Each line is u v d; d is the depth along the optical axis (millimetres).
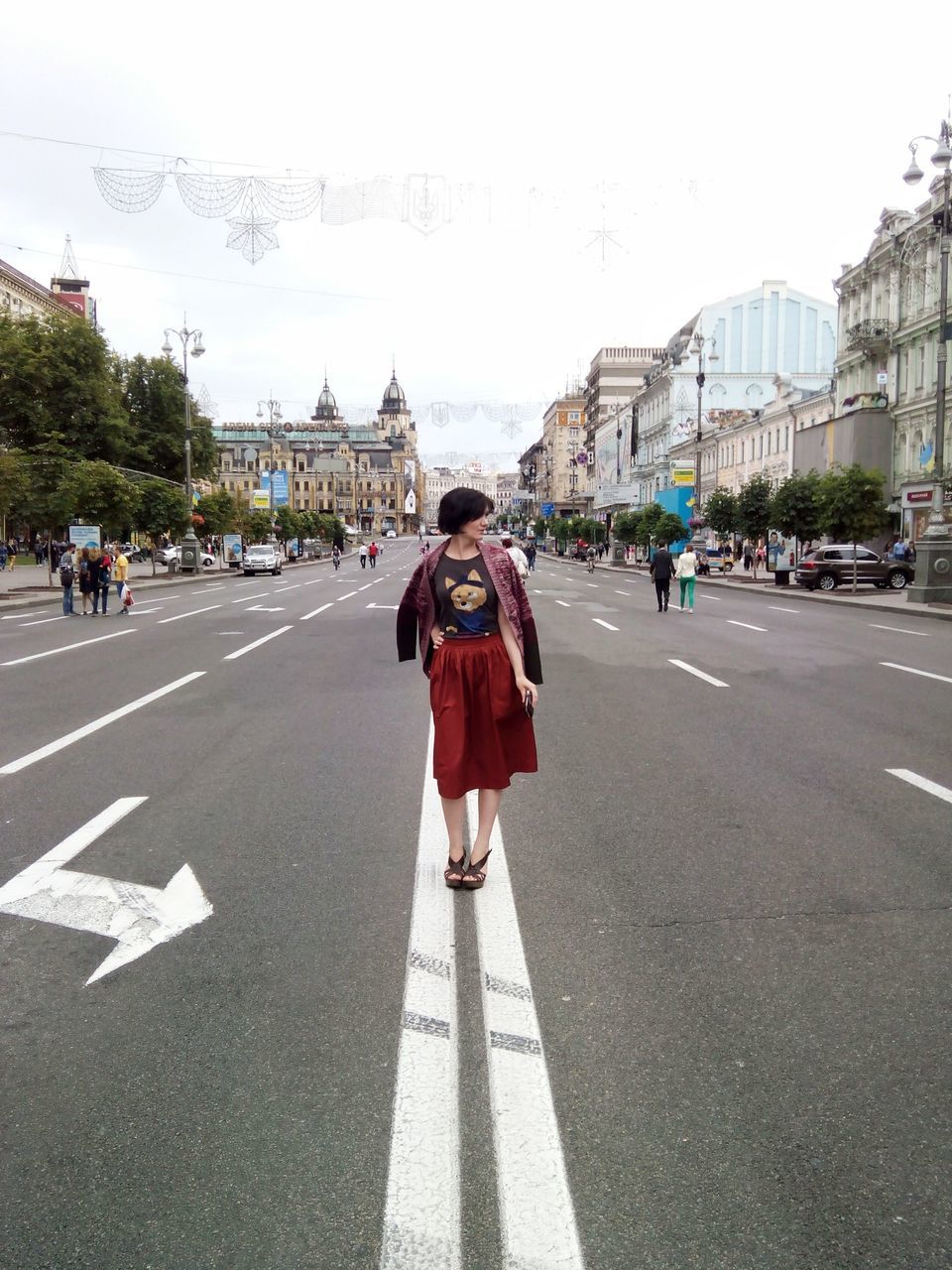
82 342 52594
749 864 4969
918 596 25672
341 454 185750
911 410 40969
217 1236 2357
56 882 4754
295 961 3848
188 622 20812
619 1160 2615
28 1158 2660
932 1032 3277
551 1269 2240
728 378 75188
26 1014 3451
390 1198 2479
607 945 3982
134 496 38750
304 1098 2908
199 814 5965
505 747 4629
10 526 68875
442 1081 2986
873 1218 2404
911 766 7148
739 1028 3305
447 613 4555
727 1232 2354
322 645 15945
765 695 10609
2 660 14336
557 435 156000
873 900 4469
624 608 24969
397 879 4773
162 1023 3375
